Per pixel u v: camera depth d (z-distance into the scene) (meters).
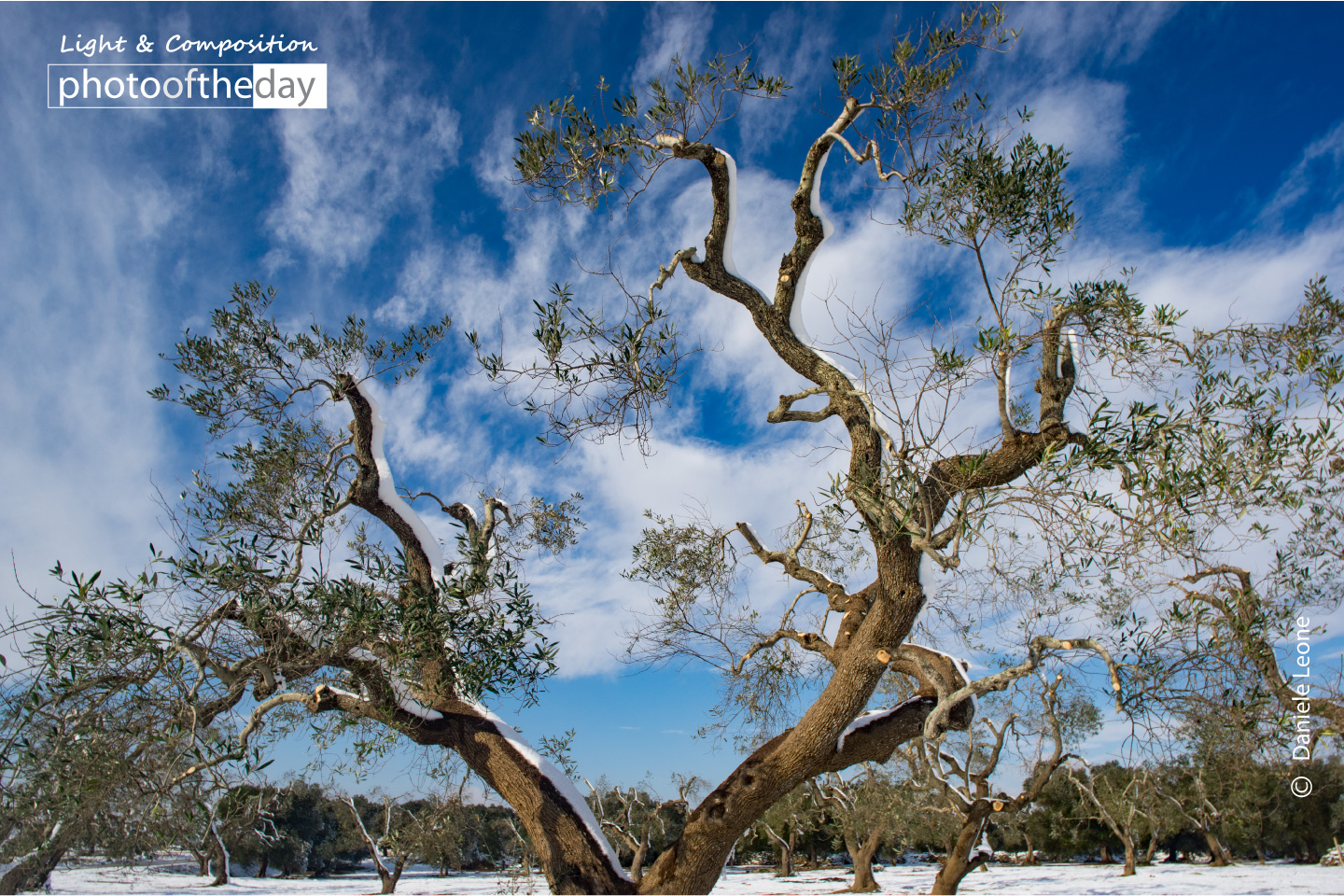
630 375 6.49
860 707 7.04
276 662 6.60
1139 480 4.78
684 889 6.96
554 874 7.20
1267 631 5.82
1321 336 5.67
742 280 7.34
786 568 9.38
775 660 9.99
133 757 5.61
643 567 10.36
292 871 33.09
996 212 6.23
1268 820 30.61
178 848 5.98
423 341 9.52
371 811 27.22
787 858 34.28
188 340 8.82
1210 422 5.29
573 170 6.55
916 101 6.52
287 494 8.31
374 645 6.84
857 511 6.61
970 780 12.80
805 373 7.38
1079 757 12.18
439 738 7.91
